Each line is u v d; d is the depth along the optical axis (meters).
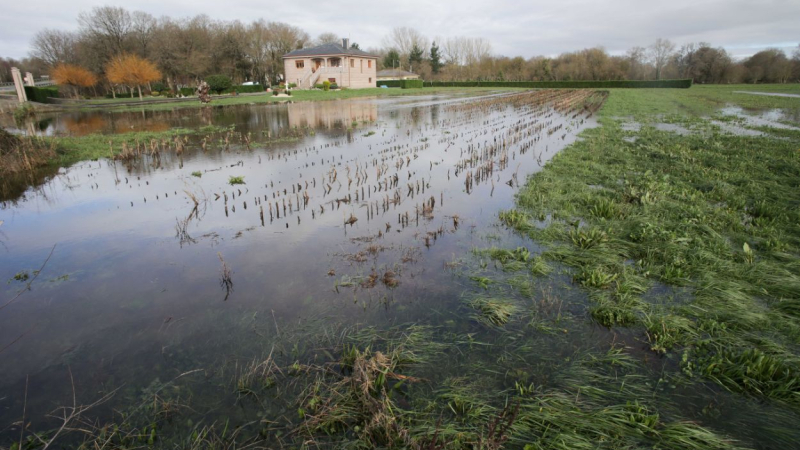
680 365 4.11
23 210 8.98
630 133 18.30
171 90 54.25
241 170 12.55
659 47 84.75
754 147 14.37
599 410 3.54
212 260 6.50
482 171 11.59
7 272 6.18
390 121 25.05
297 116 28.20
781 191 9.14
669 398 3.71
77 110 33.78
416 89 70.31
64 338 4.67
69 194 10.13
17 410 3.71
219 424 3.54
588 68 79.38
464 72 91.69
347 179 11.35
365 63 70.25
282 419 3.59
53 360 4.33
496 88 74.25
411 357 4.23
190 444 3.35
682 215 7.77
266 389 3.91
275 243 7.12
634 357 4.24
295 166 13.03
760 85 72.25
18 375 4.12
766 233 6.96
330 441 3.37
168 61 57.75
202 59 60.28
